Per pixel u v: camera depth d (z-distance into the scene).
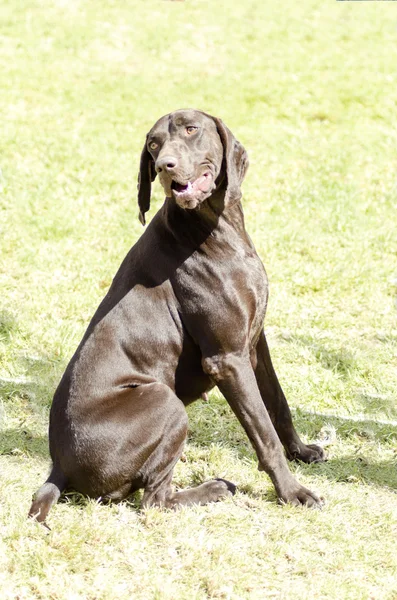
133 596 6.23
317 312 11.70
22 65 20.89
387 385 9.98
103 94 19.66
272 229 13.99
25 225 13.84
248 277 7.49
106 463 7.15
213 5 24.75
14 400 9.47
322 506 7.44
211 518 7.20
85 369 7.43
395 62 21.61
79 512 7.29
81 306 11.46
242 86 20.16
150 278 7.57
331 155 17.00
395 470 8.28
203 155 7.24
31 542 6.75
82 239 13.53
